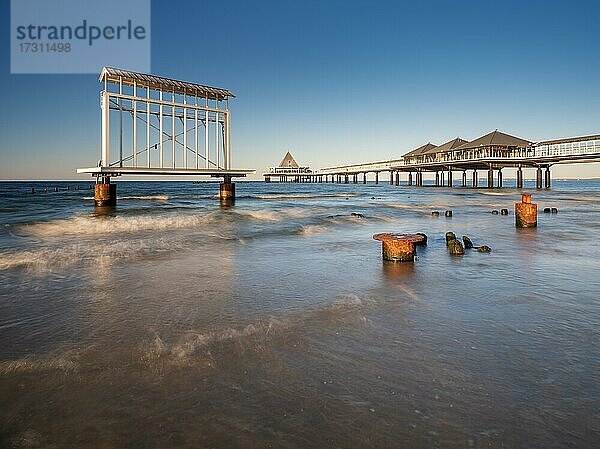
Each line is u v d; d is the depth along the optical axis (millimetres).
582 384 2939
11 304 5129
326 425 2443
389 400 2732
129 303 5180
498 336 3943
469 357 3436
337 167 117312
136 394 2824
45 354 3529
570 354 3490
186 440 2307
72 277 6699
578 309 4840
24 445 2266
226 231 13680
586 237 11852
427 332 4062
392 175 100250
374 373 3139
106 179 24312
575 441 2281
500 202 32625
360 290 5844
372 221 17312
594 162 48406
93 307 4996
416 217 19375
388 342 3793
